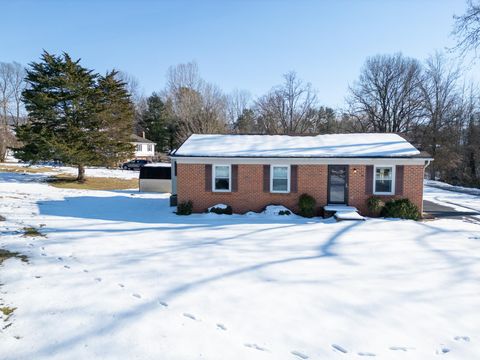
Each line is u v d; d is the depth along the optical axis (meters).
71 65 26.47
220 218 14.43
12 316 5.25
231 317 5.35
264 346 4.53
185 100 51.72
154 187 24.83
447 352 4.46
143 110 68.31
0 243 9.38
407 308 5.74
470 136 38.34
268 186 15.48
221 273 7.34
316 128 54.94
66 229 11.66
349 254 8.94
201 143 17.53
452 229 12.29
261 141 17.92
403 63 41.91
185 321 5.18
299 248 9.51
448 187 30.28
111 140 28.31
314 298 6.11
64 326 4.96
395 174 14.92
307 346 4.55
